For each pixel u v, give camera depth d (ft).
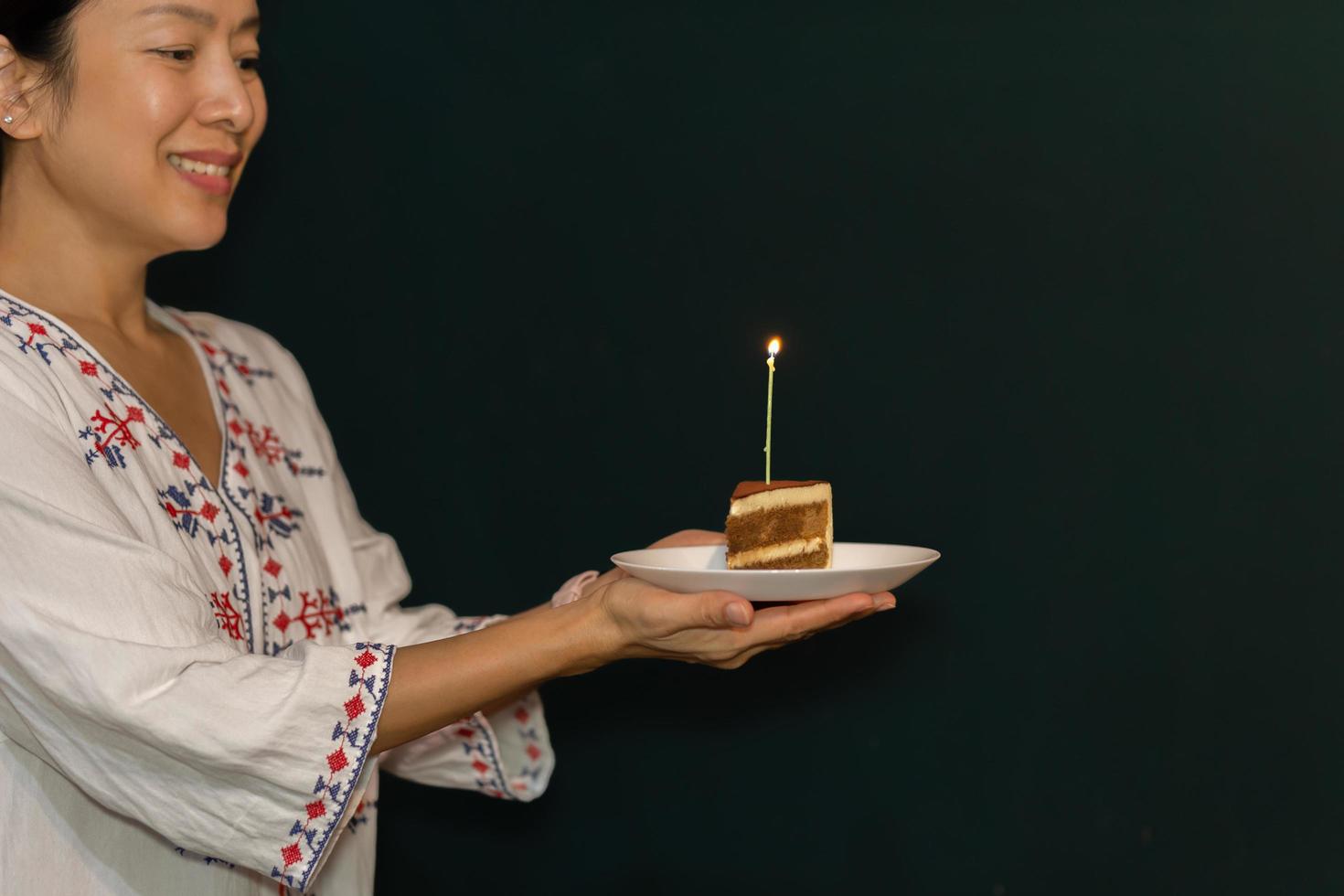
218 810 4.05
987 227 7.09
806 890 7.36
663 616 4.04
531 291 7.60
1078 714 7.03
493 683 4.23
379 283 7.72
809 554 4.76
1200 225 6.86
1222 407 6.85
